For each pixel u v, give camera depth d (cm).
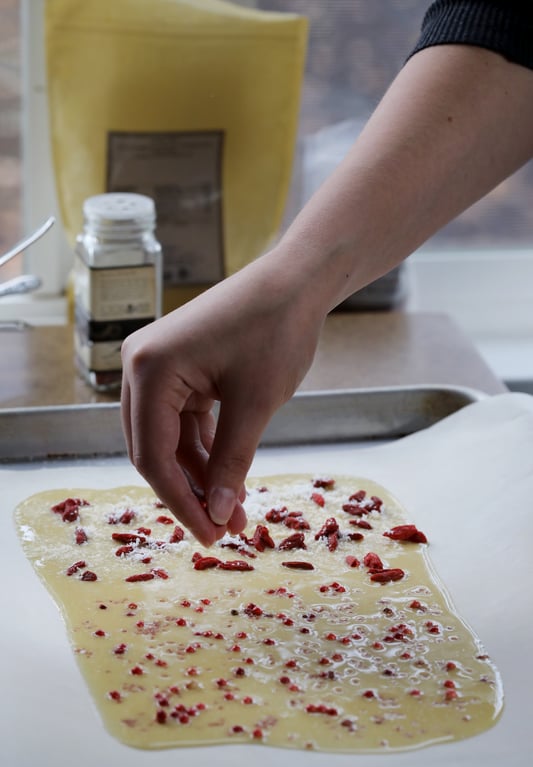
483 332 173
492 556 87
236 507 79
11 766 65
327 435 105
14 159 148
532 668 75
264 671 73
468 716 70
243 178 134
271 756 66
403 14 153
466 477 96
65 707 69
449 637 77
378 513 93
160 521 91
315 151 153
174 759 66
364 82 154
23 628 77
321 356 121
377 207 80
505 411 102
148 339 74
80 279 113
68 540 88
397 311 139
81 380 115
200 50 129
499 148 86
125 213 109
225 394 74
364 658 75
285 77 131
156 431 74
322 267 77
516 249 171
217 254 135
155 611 79
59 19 126
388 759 66
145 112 129
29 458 100
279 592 82
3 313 151
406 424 106
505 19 85
